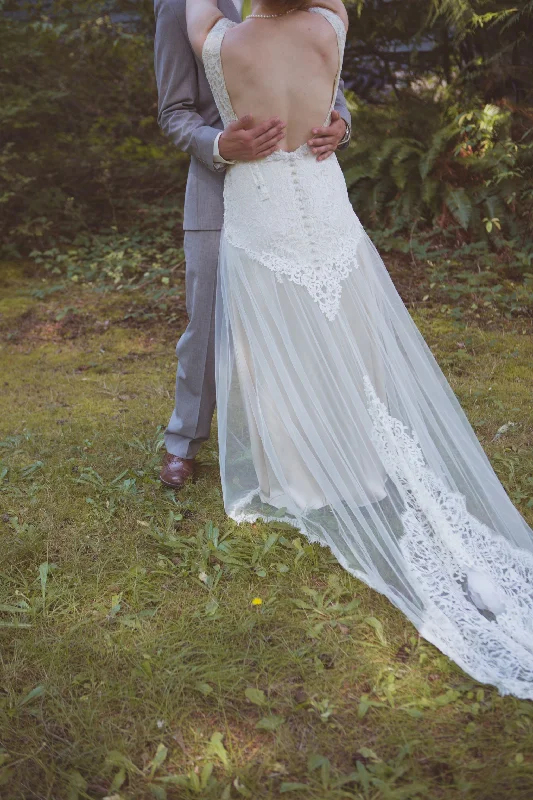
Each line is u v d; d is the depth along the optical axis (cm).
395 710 178
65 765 168
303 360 231
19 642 206
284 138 230
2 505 278
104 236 641
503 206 551
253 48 221
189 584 229
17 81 625
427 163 555
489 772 161
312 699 183
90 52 649
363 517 224
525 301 479
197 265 256
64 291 559
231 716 180
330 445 228
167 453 287
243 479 259
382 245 554
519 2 552
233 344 247
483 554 220
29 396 396
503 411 341
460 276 506
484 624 201
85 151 650
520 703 178
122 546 249
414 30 595
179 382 275
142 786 162
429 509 223
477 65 591
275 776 163
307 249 231
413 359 243
